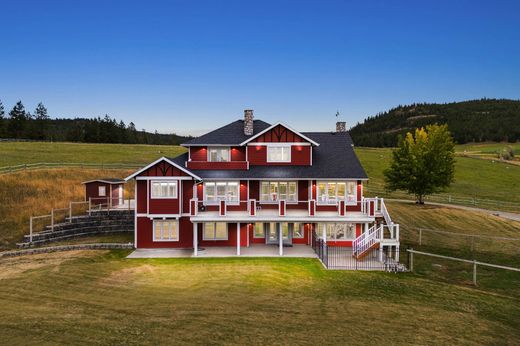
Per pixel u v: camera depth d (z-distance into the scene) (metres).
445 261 28.34
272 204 31.67
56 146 78.88
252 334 14.08
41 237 29.86
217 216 28.23
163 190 29.31
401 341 14.09
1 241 29.52
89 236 32.81
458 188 66.25
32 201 37.22
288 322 15.43
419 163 45.47
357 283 21.77
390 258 26.81
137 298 18.27
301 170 31.72
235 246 30.95
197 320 15.33
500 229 39.44
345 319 16.05
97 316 15.62
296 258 27.23
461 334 15.07
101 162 64.44
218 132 34.03
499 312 17.95
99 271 23.09
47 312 16.08
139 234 30.05
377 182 67.62
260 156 32.50
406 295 19.92
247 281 21.61
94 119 133.75
